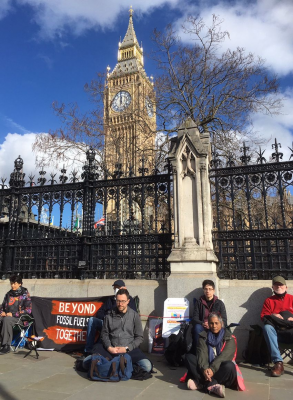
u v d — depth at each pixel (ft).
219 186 22.36
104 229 24.82
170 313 19.94
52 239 25.63
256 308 19.79
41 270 25.36
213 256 20.57
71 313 22.03
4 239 26.94
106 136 61.52
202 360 14.26
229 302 20.30
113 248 23.94
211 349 14.56
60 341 21.59
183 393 13.60
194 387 14.05
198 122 55.01
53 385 14.43
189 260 20.76
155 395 13.33
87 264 24.20
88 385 14.51
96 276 24.12
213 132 55.11
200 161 22.12
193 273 20.58
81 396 13.07
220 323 14.90
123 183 24.81
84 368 16.38
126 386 14.47
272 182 21.13
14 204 27.68
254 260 20.68
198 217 21.36
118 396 13.15
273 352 16.30
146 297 22.02
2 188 28.45
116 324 16.63
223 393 13.05
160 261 23.43
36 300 22.57
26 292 22.57
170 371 17.02
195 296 20.04
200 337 14.92
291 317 17.16
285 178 20.85
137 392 13.67
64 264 24.94
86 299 22.08
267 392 13.69
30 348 21.20
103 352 15.92
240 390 13.87
